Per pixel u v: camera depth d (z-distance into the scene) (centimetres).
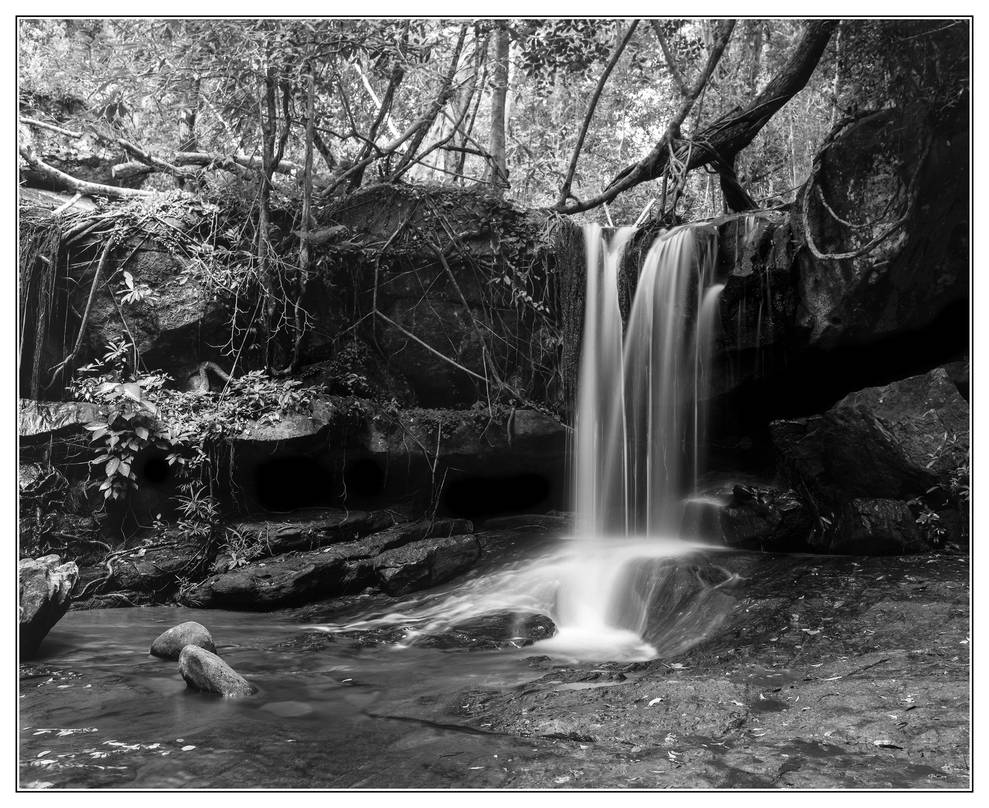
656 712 474
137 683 587
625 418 1075
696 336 1017
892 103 812
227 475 983
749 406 1037
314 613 864
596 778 385
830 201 873
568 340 1116
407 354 1134
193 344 1055
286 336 1088
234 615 866
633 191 1873
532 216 1155
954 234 808
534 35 1138
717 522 931
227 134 1271
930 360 931
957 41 749
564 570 881
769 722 452
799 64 1141
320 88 1091
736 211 1279
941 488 759
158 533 965
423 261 1123
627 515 1069
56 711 514
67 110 1222
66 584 703
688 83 1605
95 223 1034
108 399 950
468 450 1078
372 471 1066
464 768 404
